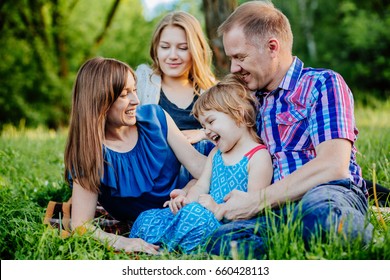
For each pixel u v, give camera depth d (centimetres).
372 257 295
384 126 980
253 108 375
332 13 2600
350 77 2383
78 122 376
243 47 364
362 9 2433
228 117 370
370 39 2300
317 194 317
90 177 372
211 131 374
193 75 509
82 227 360
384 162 532
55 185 537
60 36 1961
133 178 390
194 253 336
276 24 365
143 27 2138
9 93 1903
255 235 321
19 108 1900
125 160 388
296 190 334
